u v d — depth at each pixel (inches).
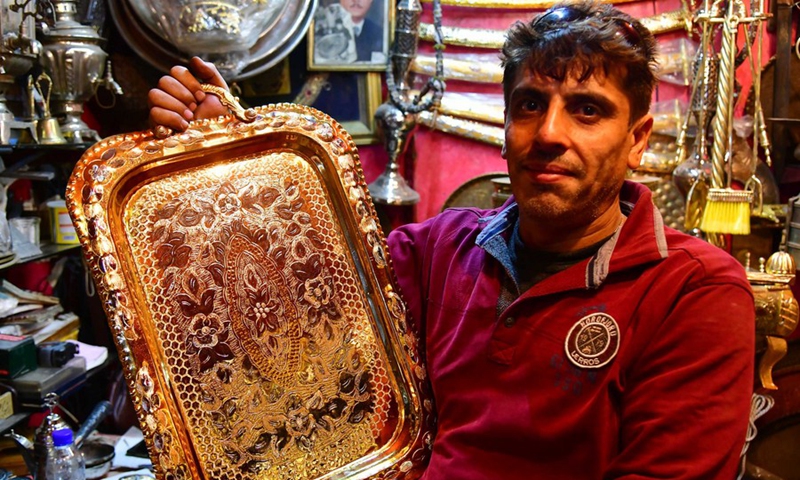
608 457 35.5
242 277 41.3
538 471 36.9
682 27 84.7
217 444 39.2
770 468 86.7
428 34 85.0
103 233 37.9
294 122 43.6
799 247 74.2
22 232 65.9
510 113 37.2
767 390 66.8
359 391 42.8
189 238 40.6
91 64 66.6
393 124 80.8
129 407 74.0
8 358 57.6
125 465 64.4
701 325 33.8
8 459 60.4
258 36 76.0
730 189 68.3
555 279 37.4
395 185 82.7
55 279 74.5
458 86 87.9
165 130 40.6
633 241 37.2
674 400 33.5
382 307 43.8
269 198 43.0
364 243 43.7
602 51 34.4
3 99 62.6
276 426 40.6
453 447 39.9
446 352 41.4
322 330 42.7
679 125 85.3
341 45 83.5
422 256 46.8
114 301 37.4
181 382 39.1
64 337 70.5
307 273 42.9
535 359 37.0
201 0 68.1
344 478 40.9
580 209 36.3
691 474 31.9
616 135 35.6
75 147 64.1
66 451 54.7
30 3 65.7
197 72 42.6
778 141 85.2
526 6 84.0
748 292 35.0
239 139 42.2
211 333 40.0
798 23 84.7
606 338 35.7
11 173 61.7
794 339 85.5
